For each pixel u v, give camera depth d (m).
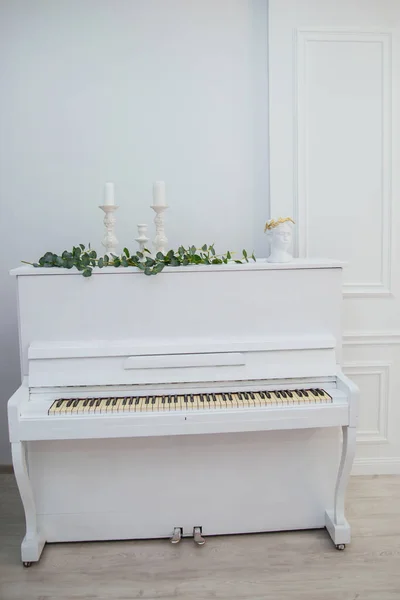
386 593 1.91
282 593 1.91
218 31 2.70
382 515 2.41
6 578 2.01
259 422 1.98
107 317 2.15
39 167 2.73
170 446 2.19
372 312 2.77
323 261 2.31
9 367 2.85
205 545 2.21
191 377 2.09
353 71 2.66
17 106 2.69
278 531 2.29
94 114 2.71
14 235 2.76
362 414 2.80
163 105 2.72
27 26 2.66
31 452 2.16
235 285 2.18
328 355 2.17
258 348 2.13
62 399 2.06
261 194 2.78
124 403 2.01
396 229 2.74
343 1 2.63
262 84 2.73
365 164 2.71
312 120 2.68
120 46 2.69
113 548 2.19
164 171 2.75
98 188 2.75
